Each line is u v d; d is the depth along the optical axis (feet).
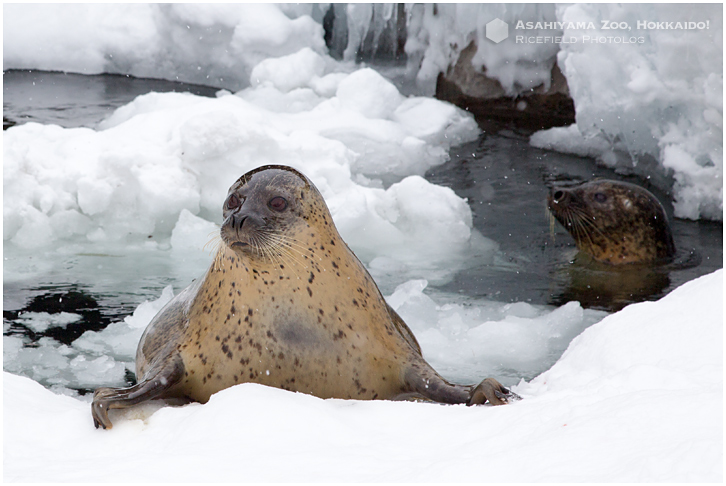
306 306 35.19
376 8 137.69
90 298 62.90
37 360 51.24
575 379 37.29
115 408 31.55
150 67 146.92
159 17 144.77
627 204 75.46
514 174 100.27
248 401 29.14
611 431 23.95
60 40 149.18
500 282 69.21
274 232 34.37
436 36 132.77
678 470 20.59
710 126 81.76
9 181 76.33
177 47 143.74
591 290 67.36
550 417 26.91
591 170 101.40
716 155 82.69
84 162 80.89
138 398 32.40
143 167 80.84
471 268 72.69
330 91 122.42
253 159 83.97
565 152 109.70
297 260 35.04
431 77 133.80
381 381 36.81
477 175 100.37
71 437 29.48
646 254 75.31
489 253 76.79
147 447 28.14
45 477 24.25
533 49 122.21
